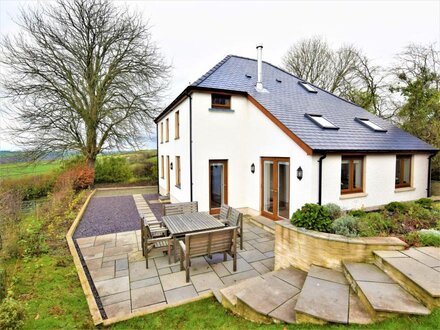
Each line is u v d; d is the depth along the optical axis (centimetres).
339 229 456
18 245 589
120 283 480
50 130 1623
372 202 808
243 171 1033
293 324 313
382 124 1066
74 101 1709
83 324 355
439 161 1169
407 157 917
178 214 716
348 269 386
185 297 434
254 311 346
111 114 1761
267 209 916
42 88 1553
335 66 2248
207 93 959
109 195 1580
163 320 366
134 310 398
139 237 752
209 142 968
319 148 675
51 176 1670
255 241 706
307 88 1271
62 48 1600
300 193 726
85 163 1759
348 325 289
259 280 429
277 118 822
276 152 834
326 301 332
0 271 415
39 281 469
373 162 805
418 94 1497
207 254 514
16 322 319
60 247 653
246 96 1016
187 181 1009
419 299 306
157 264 562
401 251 402
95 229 835
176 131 1200
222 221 669
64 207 1116
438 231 461
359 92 2047
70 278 487
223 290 414
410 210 572
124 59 1748
